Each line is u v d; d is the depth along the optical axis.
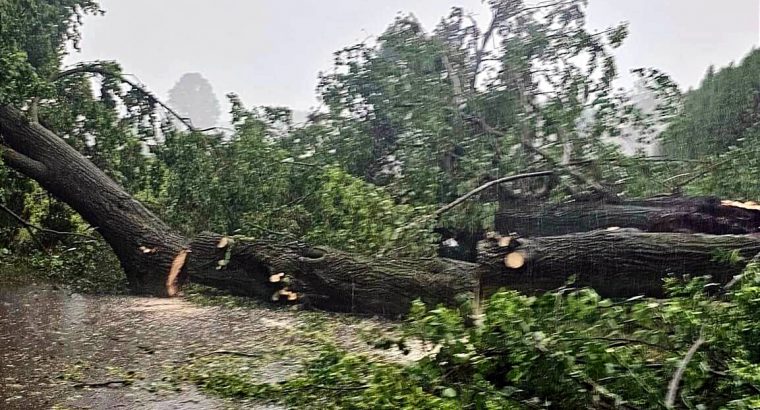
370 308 6.34
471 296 5.66
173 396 4.09
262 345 5.33
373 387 3.36
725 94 11.38
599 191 7.21
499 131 8.77
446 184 8.30
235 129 8.79
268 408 3.87
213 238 7.20
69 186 7.77
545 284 5.57
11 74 7.39
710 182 7.66
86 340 5.42
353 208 7.28
